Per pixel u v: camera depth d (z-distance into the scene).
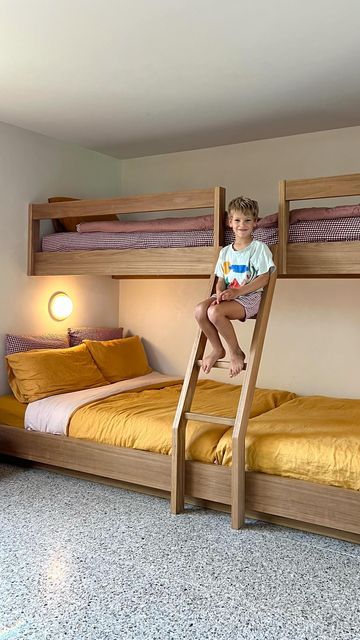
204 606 2.25
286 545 2.80
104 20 2.64
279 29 2.72
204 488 3.13
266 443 3.02
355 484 2.75
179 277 5.00
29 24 2.68
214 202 3.47
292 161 4.45
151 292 5.17
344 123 4.14
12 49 2.95
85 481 3.69
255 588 2.39
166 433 3.31
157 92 3.56
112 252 3.92
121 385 4.36
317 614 2.21
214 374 4.89
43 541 2.81
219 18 2.62
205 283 4.86
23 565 2.56
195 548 2.75
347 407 3.85
